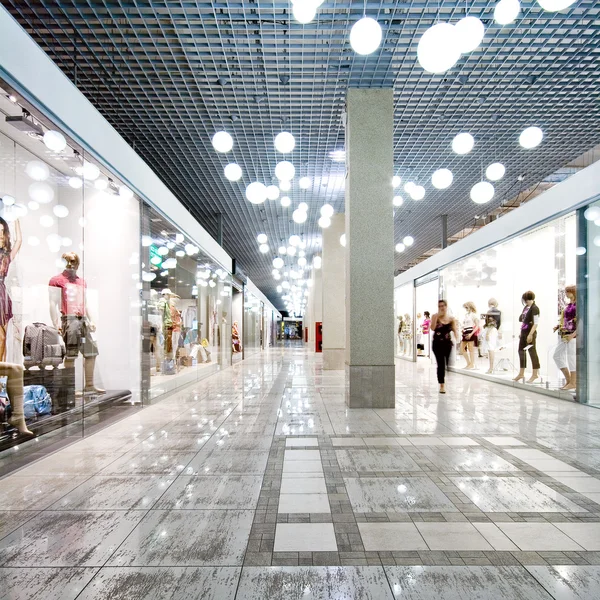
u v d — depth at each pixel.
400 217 12.61
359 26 2.62
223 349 12.06
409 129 6.91
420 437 4.13
